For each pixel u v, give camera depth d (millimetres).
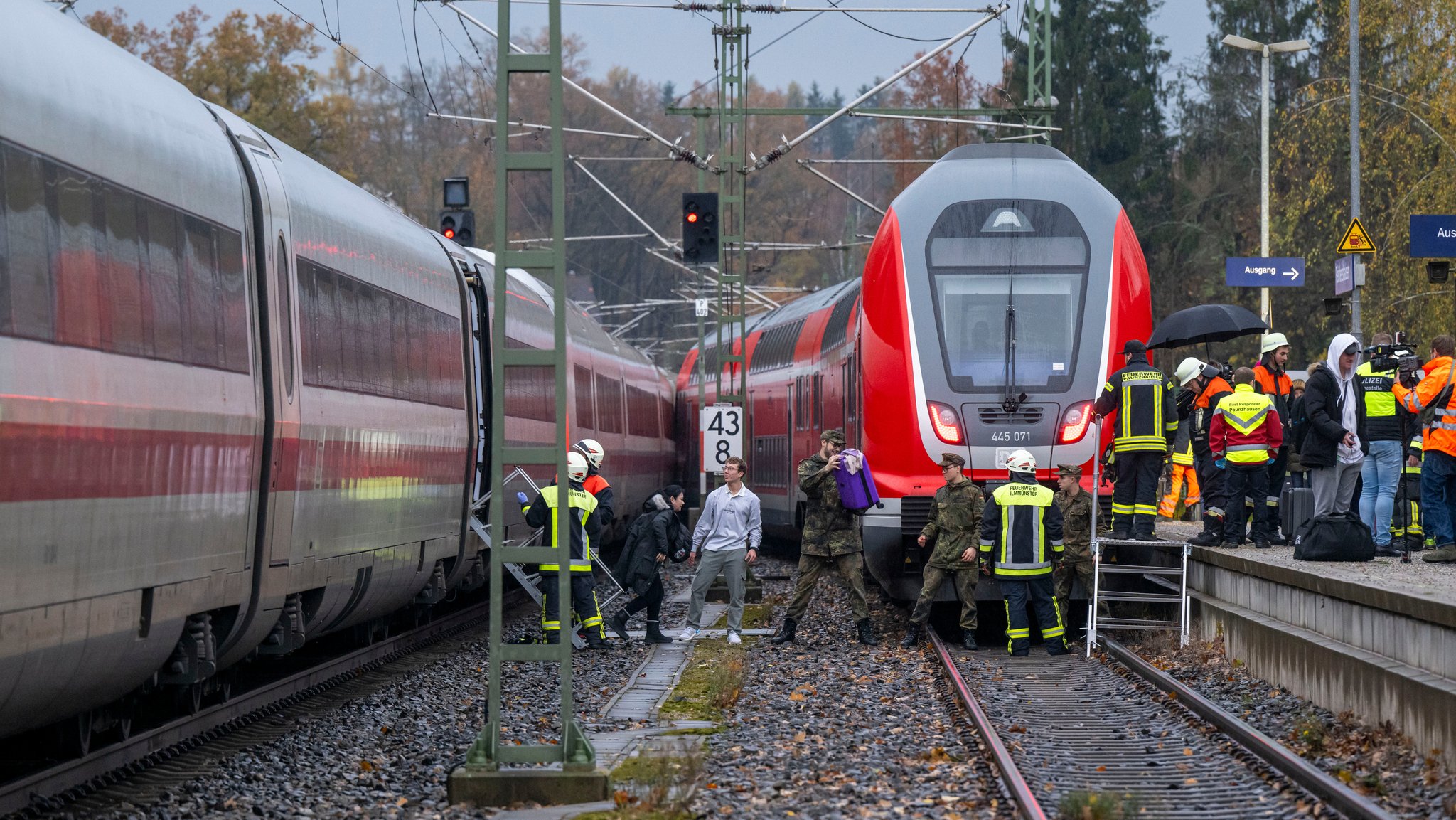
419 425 57500
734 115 89562
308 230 45656
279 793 35406
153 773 37188
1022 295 62094
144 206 33625
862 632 63062
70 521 29281
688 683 53719
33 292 28188
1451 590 39156
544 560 34750
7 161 27609
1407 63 132875
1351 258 79250
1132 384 59562
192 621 36938
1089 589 59844
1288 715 42281
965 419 61281
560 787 33906
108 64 33469
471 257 71938
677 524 66750
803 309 109312
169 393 34188
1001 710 45219
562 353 34719
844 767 37188
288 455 42281
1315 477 56844
